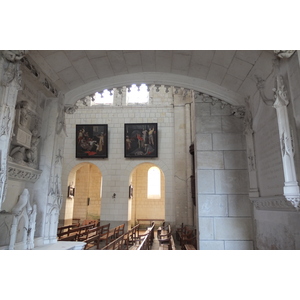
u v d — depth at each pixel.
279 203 3.87
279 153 4.01
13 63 3.65
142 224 17.45
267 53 3.96
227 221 5.30
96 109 14.85
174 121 14.27
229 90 5.66
